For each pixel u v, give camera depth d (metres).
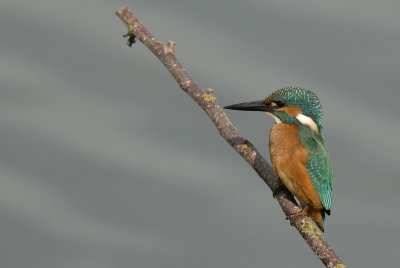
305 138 12.05
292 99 12.44
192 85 11.64
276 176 11.94
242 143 11.48
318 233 10.61
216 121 11.37
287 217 11.34
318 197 12.00
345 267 9.79
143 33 12.22
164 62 11.95
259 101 12.66
